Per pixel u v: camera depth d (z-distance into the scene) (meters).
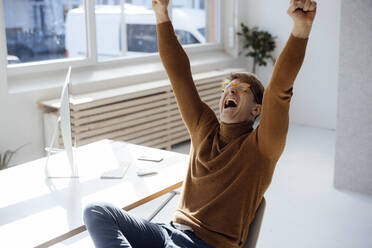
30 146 4.45
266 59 6.84
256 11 6.80
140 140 4.95
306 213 3.57
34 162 2.61
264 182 1.87
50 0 4.80
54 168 2.50
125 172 2.41
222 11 6.92
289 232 3.25
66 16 4.97
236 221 1.83
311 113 6.44
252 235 1.89
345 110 3.88
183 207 1.97
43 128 4.52
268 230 3.29
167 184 2.22
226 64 6.78
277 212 3.59
